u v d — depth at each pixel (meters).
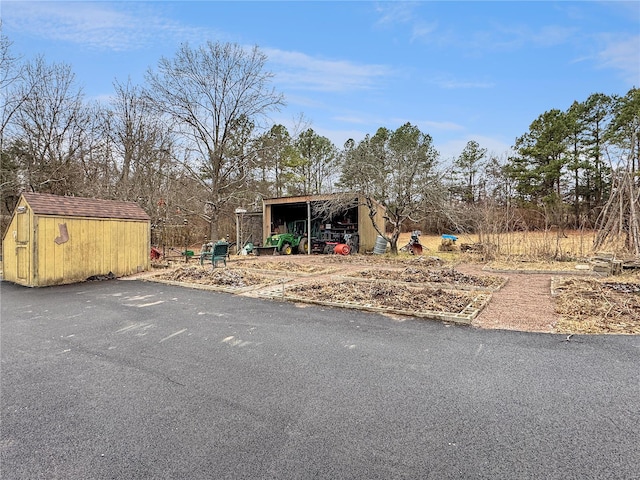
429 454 2.03
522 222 14.57
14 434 2.26
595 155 24.97
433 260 12.04
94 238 9.29
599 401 2.61
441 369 3.23
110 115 19.58
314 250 17.34
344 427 2.31
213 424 2.36
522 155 27.58
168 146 19.48
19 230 8.77
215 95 20.05
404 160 14.40
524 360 3.42
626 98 24.12
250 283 7.91
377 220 19.02
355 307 5.55
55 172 18.23
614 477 1.83
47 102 18.44
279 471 1.89
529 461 1.96
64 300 6.59
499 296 6.36
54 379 3.10
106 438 2.21
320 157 28.59
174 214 19.98
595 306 5.30
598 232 11.48
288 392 2.82
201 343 4.05
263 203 18.25
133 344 4.04
